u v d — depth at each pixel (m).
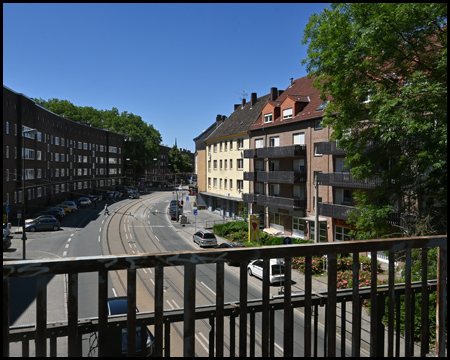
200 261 2.27
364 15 11.55
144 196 83.19
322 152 26.47
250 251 2.41
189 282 2.25
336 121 13.96
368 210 13.30
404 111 10.62
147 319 3.13
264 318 2.49
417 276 10.16
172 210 48.38
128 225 41.97
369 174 13.03
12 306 13.72
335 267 2.66
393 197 13.34
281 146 31.95
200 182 58.62
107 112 95.44
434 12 9.99
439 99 9.97
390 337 2.84
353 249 2.71
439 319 2.93
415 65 11.74
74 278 2.06
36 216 44.62
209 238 30.02
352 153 13.88
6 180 40.38
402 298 5.21
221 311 2.35
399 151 12.82
